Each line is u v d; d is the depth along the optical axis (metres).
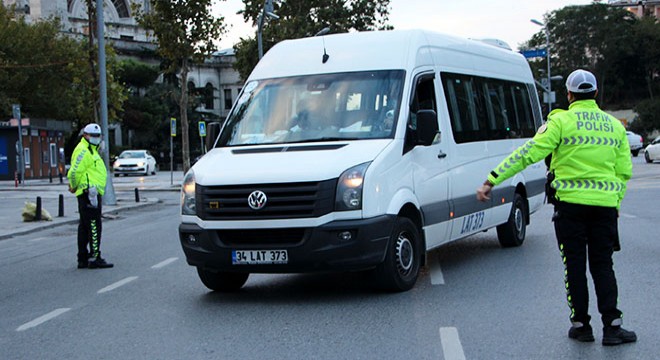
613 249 6.27
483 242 13.03
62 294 9.84
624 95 104.75
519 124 12.70
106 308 8.63
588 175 6.10
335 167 8.05
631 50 98.88
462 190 10.19
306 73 9.56
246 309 8.13
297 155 8.38
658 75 103.31
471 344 6.31
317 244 7.93
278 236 8.09
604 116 6.23
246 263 8.15
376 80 9.18
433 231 9.37
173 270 11.37
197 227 8.33
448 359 5.88
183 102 41.19
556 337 6.45
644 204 18.95
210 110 90.12
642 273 9.34
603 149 6.11
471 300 8.09
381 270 8.37
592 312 7.38
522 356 5.91
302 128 9.01
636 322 6.88
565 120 6.16
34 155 53.19
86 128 12.26
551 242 12.69
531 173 12.96
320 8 57.22
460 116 10.37
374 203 8.08
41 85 55.25
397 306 7.90
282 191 8.00
